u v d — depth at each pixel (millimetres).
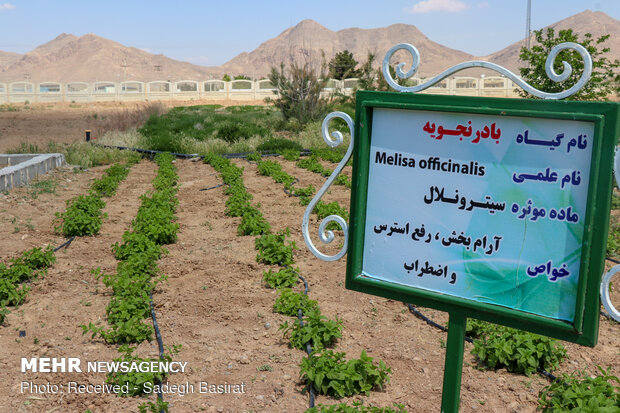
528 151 2699
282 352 5023
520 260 2773
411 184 3035
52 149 17859
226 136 20938
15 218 9781
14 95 49625
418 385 4469
